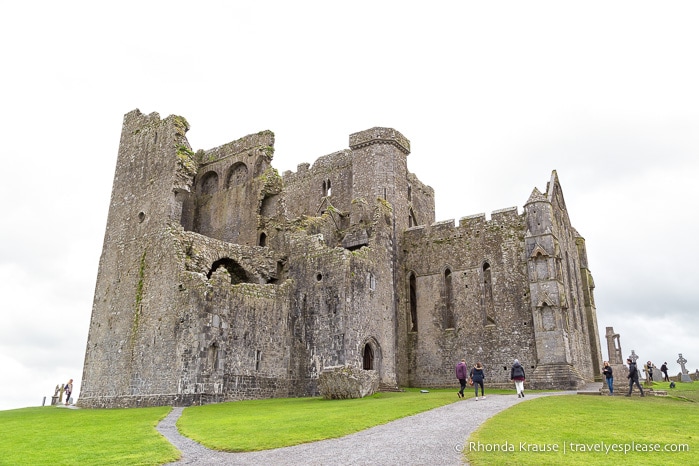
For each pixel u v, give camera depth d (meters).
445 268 48.28
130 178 46.31
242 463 13.87
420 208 59.62
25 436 20.84
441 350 46.50
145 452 15.85
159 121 45.66
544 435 16.11
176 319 35.97
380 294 44.62
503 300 44.69
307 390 39.28
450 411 22.14
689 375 54.84
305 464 13.31
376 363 42.41
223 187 50.50
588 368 48.00
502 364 43.41
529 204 44.91
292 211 61.81
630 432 16.86
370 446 15.18
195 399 32.59
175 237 39.47
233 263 43.00
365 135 54.75
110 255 45.16
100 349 42.38
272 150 49.09
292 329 40.25
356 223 48.47
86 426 23.56
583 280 52.81
